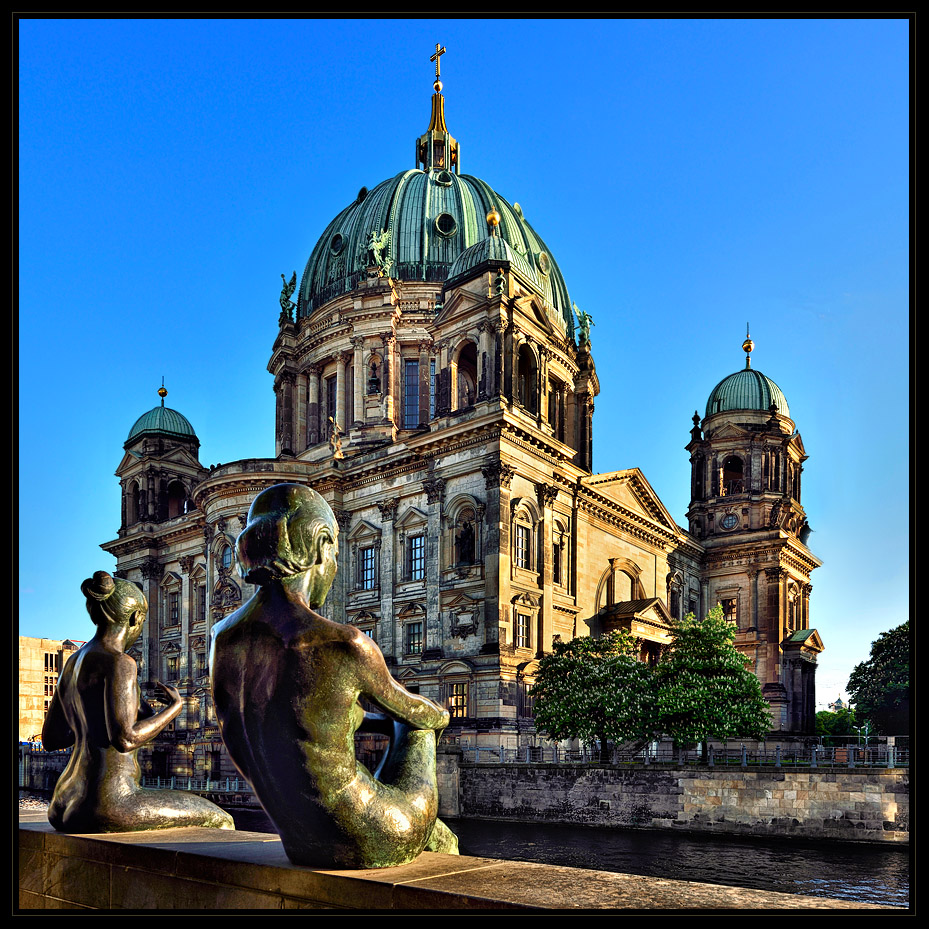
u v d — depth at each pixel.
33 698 79.06
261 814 59.19
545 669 66.75
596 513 89.69
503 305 76.94
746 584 109.88
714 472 115.56
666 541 103.38
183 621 106.94
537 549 77.56
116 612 9.45
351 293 99.94
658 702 60.56
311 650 6.27
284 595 6.56
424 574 78.94
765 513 110.81
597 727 61.19
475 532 74.44
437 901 5.44
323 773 6.14
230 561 91.44
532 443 77.31
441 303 90.19
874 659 90.56
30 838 8.75
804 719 104.19
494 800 61.00
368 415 97.38
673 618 102.50
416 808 6.53
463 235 104.75
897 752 53.06
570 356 101.94
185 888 6.88
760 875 39.78
